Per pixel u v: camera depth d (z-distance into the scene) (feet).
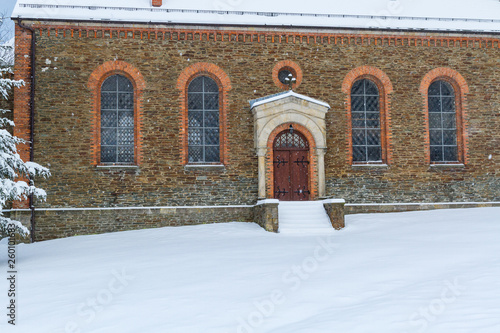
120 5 69.36
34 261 49.26
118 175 66.08
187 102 69.41
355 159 71.51
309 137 68.90
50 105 65.51
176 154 67.51
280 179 69.41
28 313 31.53
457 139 73.41
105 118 67.77
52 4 67.51
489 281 33.27
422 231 57.36
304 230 61.26
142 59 67.97
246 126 69.26
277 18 70.85
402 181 70.85
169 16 68.95
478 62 74.02
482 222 59.16
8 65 67.00
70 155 65.31
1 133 50.31
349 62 71.61
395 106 71.77
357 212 69.72
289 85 68.18
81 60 66.69
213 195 67.82
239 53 69.97
